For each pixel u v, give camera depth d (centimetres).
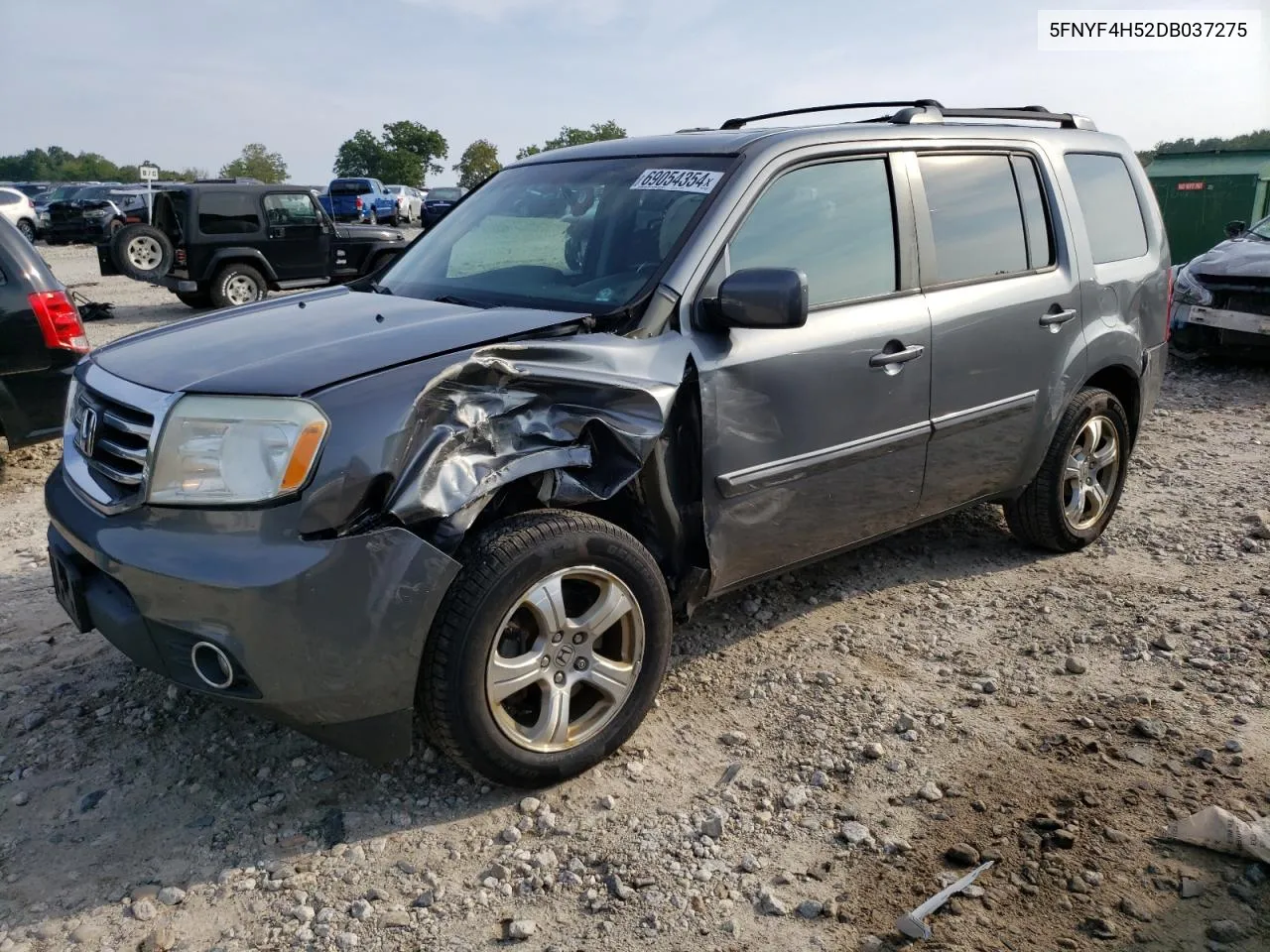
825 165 367
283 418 256
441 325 301
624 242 347
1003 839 278
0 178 13050
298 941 246
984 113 454
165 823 289
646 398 300
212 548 255
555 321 304
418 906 257
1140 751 319
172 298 1630
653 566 310
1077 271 451
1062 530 470
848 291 365
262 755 320
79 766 315
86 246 2859
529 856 274
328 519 254
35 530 532
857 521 382
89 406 301
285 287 1445
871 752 318
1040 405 438
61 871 270
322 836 283
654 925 250
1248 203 1639
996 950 239
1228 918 249
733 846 279
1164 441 697
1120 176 502
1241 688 357
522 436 287
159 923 252
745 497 337
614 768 313
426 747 324
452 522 271
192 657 262
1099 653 385
